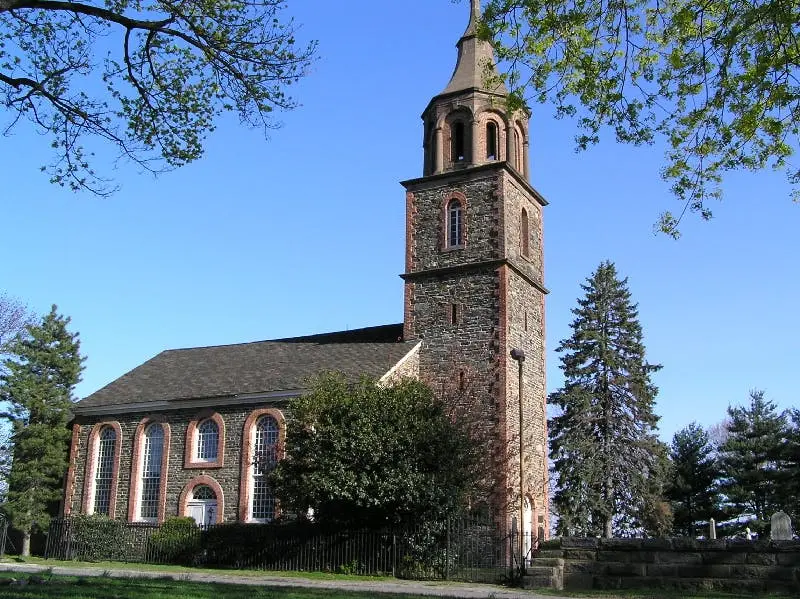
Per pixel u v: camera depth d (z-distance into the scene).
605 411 50.25
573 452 48.94
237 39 15.04
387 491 27.09
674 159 13.38
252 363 42.38
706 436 65.00
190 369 43.62
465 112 41.41
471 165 40.56
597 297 54.16
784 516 22.73
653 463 49.19
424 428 28.25
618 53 12.80
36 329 42.94
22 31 14.97
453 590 20.97
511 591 20.30
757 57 11.84
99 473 40.91
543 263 43.03
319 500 27.91
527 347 39.44
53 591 14.23
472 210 39.88
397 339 40.88
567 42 12.84
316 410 29.19
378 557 27.62
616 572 20.08
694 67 12.48
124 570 28.06
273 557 30.30
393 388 30.30
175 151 16.16
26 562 33.66
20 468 40.34
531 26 12.84
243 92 15.60
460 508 28.42
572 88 13.12
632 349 52.59
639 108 13.02
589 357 52.00
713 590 18.55
